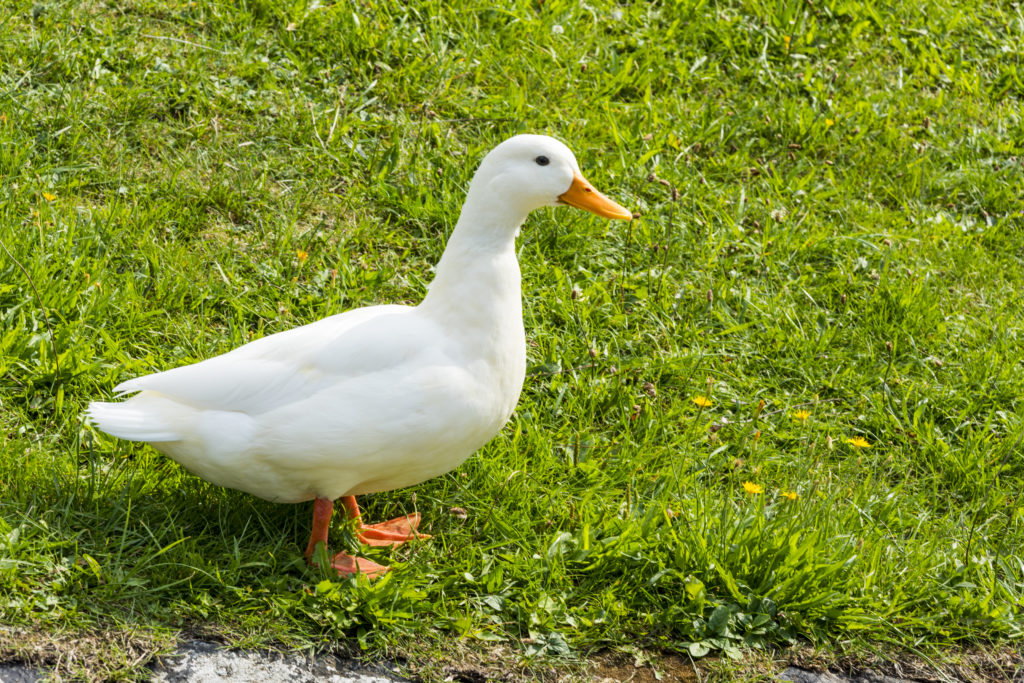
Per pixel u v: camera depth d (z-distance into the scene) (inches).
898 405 227.3
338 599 161.8
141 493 176.6
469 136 286.8
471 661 159.9
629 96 317.1
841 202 289.3
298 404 157.6
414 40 305.3
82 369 197.2
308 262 241.1
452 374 160.6
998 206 296.8
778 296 251.9
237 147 267.1
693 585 168.9
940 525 198.8
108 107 267.9
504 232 167.5
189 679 148.4
